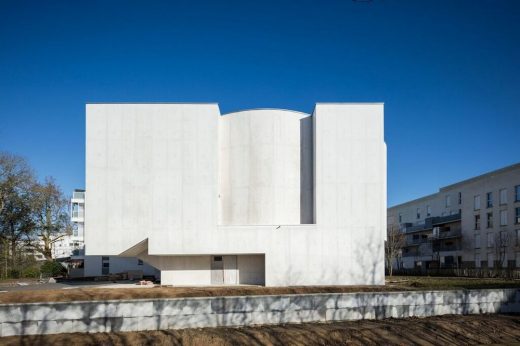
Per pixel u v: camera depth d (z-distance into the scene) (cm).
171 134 2559
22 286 2641
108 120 2553
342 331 1251
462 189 5466
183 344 1150
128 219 2495
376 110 2641
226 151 2708
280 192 2644
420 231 6350
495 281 3206
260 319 1347
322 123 2619
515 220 4509
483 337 1296
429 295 1538
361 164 2602
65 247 6875
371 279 2520
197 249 2484
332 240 2538
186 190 2522
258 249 2497
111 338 1173
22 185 3888
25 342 1127
